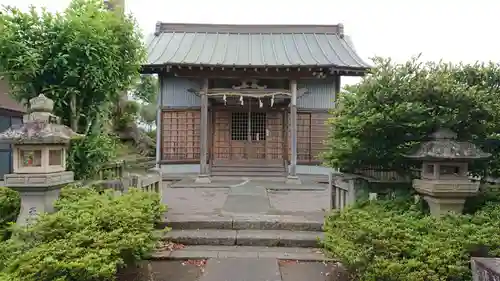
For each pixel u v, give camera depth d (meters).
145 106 21.09
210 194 8.44
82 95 5.07
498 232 3.04
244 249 4.74
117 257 3.13
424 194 3.77
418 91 3.71
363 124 3.85
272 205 6.97
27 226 3.28
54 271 2.78
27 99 4.96
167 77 12.52
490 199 3.97
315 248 4.79
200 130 11.92
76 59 4.70
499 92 4.01
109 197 4.15
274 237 4.91
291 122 11.03
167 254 4.46
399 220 3.46
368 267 3.06
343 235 3.67
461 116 3.69
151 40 13.41
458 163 3.57
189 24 14.33
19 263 2.79
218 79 12.12
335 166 4.95
